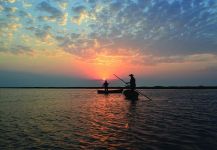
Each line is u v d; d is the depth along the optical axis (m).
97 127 13.57
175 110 22.34
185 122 15.12
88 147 9.55
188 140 10.44
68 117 17.80
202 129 12.80
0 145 9.88
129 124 14.49
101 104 29.77
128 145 9.78
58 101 36.53
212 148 9.26
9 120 16.50
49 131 12.55
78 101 35.97
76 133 12.00
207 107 25.55
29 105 29.27
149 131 12.35
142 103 31.02
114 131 12.41
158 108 24.27
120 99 39.59
